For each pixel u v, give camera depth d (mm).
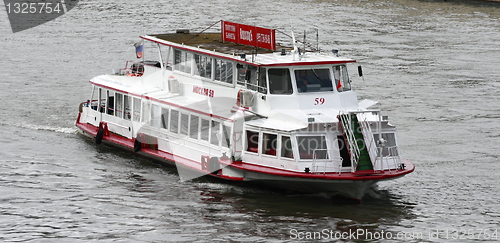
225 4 190250
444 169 75062
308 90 65750
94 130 86062
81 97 105875
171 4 189000
